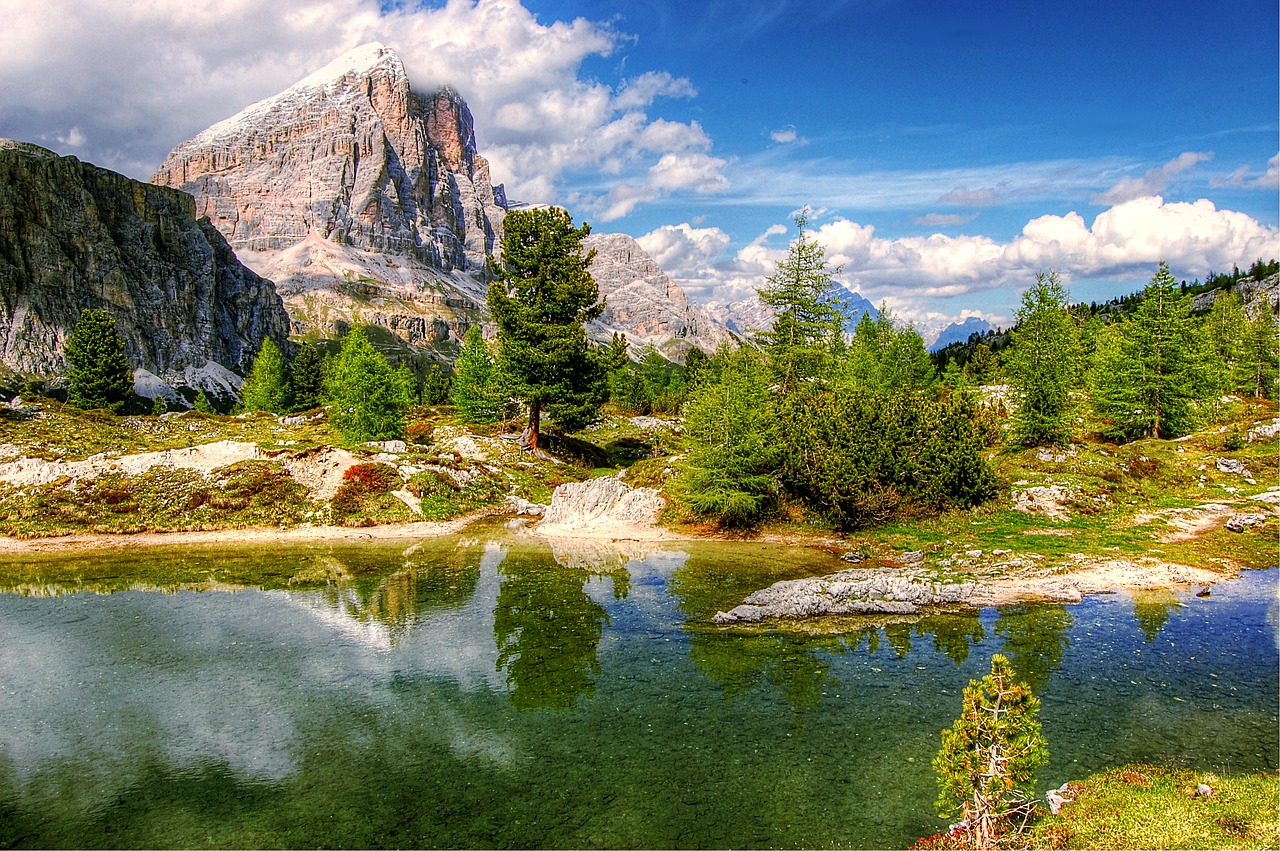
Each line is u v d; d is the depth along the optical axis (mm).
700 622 27203
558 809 14828
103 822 14562
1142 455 55656
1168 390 64188
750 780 15812
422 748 17500
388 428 64125
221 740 18000
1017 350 58250
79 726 18828
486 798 15289
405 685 21391
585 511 48938
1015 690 12805
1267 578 31328
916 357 80000
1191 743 16828
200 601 30719
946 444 42812
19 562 38188
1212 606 27656
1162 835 11977
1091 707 18969
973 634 25094
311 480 52438
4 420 63562
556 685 21281
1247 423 67250
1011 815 13602
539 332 65250
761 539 42719
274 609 29469
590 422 69938
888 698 19969
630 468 56938
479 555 39938
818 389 59125
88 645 25094
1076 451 54250
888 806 14695
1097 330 103438
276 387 105750
